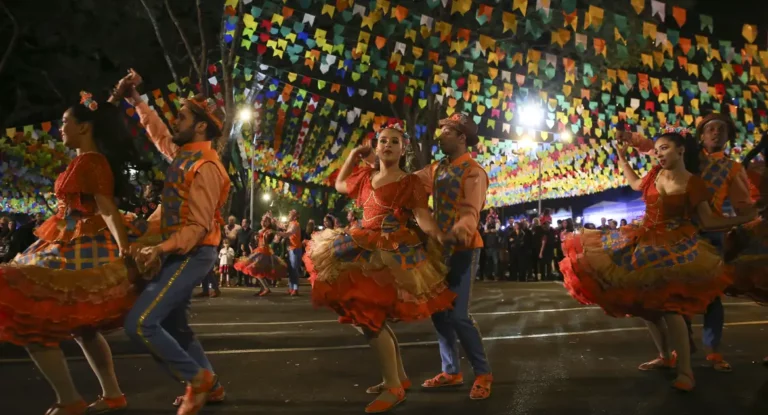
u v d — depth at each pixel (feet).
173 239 11.01
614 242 15.21
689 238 14.51
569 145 65.67
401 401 13.26
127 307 11.78
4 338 10.87
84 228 11.64
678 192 14.60
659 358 16.72
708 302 14.12
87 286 11.23
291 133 65.36
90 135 11.84
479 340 13.87
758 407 12.82
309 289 48.60
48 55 53.16
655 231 14.65
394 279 12.27
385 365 12.82
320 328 24.79
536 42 42.24
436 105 51.16
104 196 11.45
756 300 16.99
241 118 52.08
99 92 54.49
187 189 11.50
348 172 14.30
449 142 14.07
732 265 16.60
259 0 39.73
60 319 10.98
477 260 14.08
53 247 11.51
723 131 16.74
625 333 22.71
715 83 41.29
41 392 14.05
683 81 39.45
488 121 49.88
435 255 13.33
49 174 59.67
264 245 42.06
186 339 12.74
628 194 86.28
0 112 54.70
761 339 21.18
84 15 50.26
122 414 12.38
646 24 28.25
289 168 76.13
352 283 12.25
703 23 28.04
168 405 13.08
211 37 47.21
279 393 14.19
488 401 13.44
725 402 13.24
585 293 15.37
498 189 83.66
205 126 11.93
